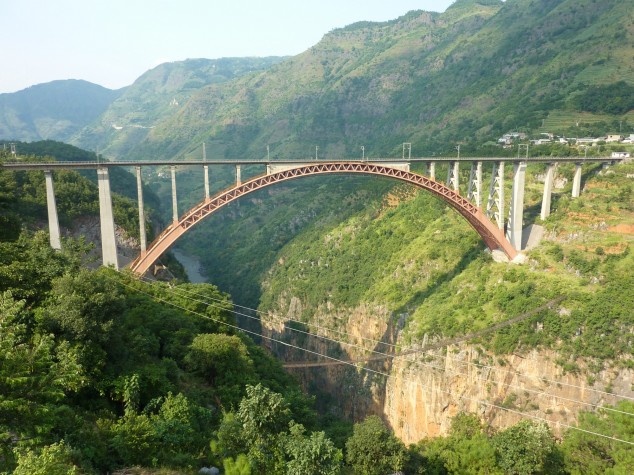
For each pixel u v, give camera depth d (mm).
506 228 74312
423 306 74188
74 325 22797
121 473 19094
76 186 70625
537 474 29500
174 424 22609
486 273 70312
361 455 30188
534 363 55750
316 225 126625
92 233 68312
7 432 14875
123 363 25938
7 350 16125
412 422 67688
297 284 108562
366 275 94500
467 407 59906
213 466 21766
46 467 13312
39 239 29781
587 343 52844
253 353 47281
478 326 62500
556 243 68750
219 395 32344
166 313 39281
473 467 30062
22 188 65438
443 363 64000
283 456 20141
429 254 82625
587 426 31219
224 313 49281
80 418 20203
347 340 89938
